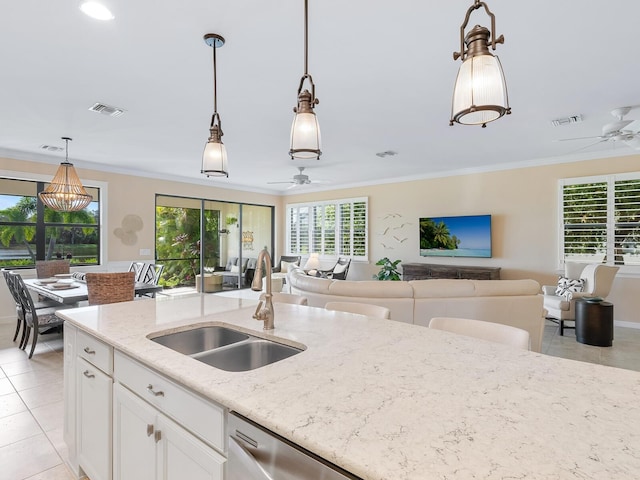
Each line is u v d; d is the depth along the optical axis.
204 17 2.06
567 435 0.77
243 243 8.52
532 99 3.26
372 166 6.17
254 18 2.08
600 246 5.16
